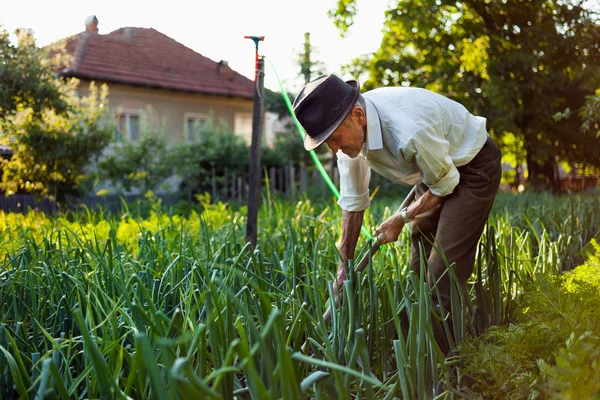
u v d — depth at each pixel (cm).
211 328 179
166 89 1881
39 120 1097
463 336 249
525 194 1007
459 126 282
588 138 1534
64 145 1134
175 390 157
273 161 1692
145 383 190
